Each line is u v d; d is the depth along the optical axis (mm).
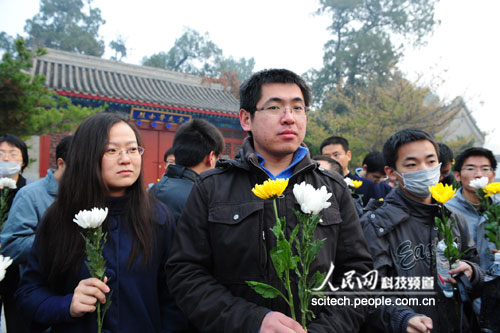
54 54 13062
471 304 1712
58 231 1476
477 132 22188
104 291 1311
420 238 1807
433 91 14477
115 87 12453
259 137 1516
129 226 1564
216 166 1619
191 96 14266
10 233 2025
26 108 5543
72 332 1409
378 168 3920
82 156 1501
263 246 1377
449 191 1492
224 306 1266
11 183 2344
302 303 1142
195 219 1472
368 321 1704
